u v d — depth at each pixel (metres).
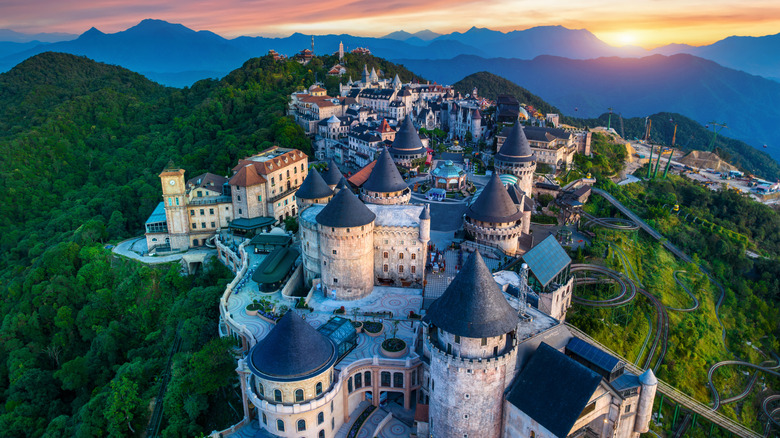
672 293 132.12
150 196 183.38
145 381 101.12
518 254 122.00
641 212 175.50
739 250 160.00
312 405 71.25
